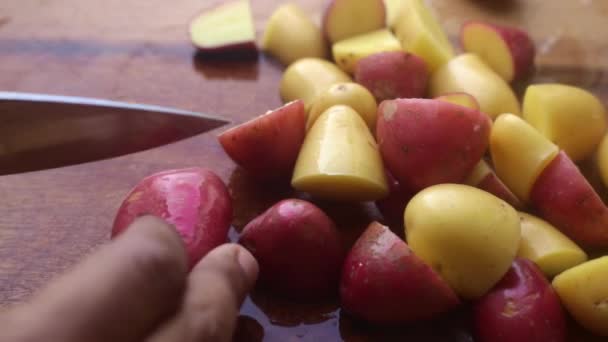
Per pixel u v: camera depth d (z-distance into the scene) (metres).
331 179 0.25
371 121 0.28
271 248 0.24
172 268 0.15
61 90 0.33
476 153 0.25
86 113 0.23
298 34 0.33
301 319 0.24
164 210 0.24
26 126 0.23
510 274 0.23
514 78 0.33
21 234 0.27
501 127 0.26
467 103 0.28
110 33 0.35
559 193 0.25
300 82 0.30
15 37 0.35
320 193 0.26
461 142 0.24
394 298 0.22
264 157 0.27
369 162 0.25
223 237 0.24
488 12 0.37
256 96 0.32
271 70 0.34
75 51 0.34
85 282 0.14
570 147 0.28
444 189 0.23
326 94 0.28
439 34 0.33
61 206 0.28
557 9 0.37
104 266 0.14
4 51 0.34
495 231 0.22
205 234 0.23
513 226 0.23
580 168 0.29
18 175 0.29
